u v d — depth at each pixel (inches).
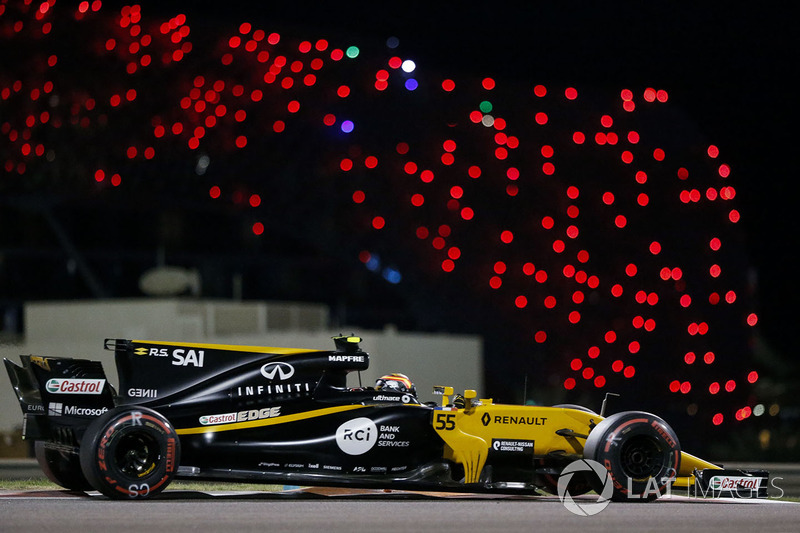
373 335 2218.3
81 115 3122.5
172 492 1119.6
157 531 750.5
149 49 2908.5
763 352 3612.2
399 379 1195.3
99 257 4005.9
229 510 910.4
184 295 2706.7
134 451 1010.7
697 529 827.4
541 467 1181.1
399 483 1095.0
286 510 919.0
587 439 1128.8
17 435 2185.0
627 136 3253.0
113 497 993.5
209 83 2974.9
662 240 3339.1
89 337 2363.4
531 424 1149.7
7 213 3873.0
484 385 3326.8
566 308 3344.0
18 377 1087.6
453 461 1123.9
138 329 2348.7
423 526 806.5
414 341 2290.8
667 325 3331.7
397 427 1112.8
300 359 1104.8
